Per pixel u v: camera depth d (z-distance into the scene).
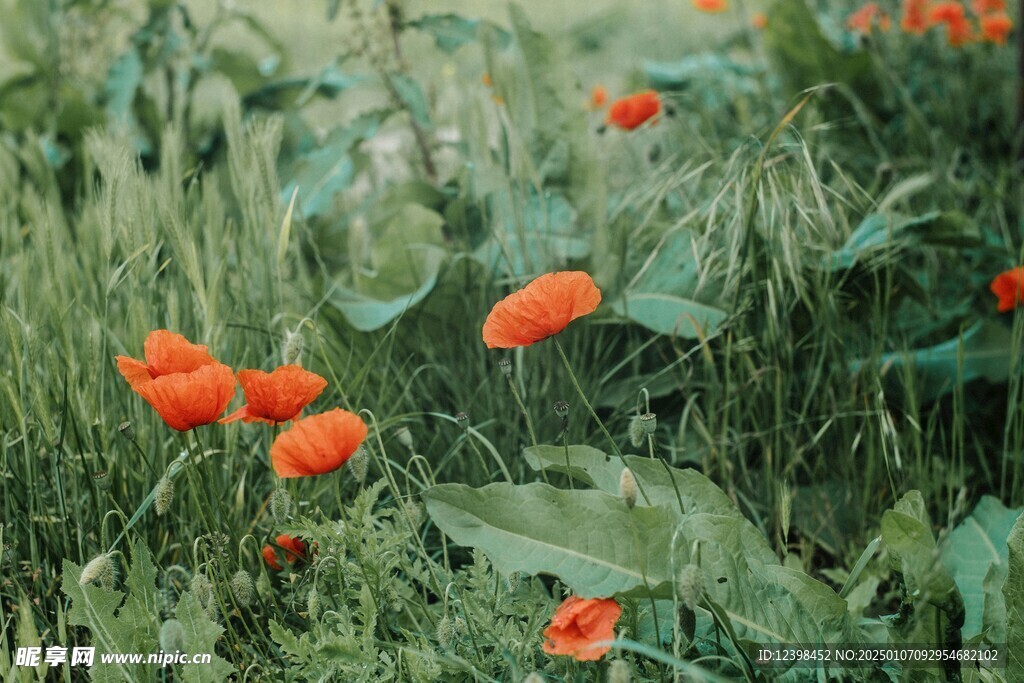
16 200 2.85
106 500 1.98
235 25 7.39
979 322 2.69
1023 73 4.08
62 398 1.96
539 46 2.88
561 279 1.62
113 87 3.92
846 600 1.67
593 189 2.87
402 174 4.00
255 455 2.21
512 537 1.62
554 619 1.55
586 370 2.76
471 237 3.17
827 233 2.35
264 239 2.39
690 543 1.62
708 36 5.83
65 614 1.89
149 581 1.72
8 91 4.13
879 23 4.79
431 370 2.62
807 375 2.55
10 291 2.36
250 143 2.20
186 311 2.31
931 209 3.52
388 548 1.74
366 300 2.71
